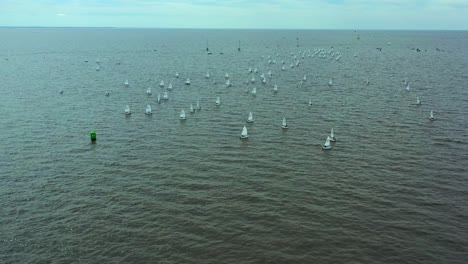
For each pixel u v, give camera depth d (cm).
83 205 4041
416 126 6700
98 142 5959
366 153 5481
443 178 4662
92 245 3375
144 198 4197
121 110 7844
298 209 3969
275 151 5575
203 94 9294
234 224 3697
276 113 7556
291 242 3425
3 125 6756
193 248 3341
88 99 8806
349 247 3353
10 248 3328
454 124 6794
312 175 4775
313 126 6731
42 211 3919
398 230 3591
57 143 5900
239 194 4284
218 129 6588
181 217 3812
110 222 3725
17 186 4462
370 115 7400
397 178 4678
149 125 6831
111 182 4584
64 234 3531
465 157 5303
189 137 6188
